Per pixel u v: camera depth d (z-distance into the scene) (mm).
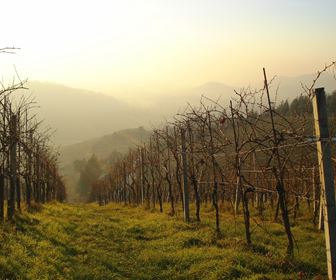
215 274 9555
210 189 27156
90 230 18578
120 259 12648
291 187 17609
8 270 9586
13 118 18016
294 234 13836
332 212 7961
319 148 8086
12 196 17703
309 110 12414
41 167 34812
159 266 11461
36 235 14547
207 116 15062
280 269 9656
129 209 34156
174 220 19156
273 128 10164
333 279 7836
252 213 19859
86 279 10273
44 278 9555
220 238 13594
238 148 13047
